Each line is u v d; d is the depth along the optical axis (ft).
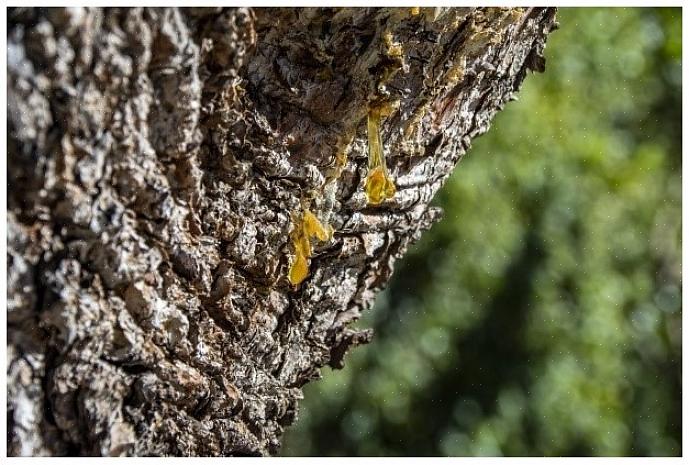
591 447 10.39
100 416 3.20
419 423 10.08
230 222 3.35
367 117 3.48
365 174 3.55
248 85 3.36
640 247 11.06
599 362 10.48
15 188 3.12
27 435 3.15
